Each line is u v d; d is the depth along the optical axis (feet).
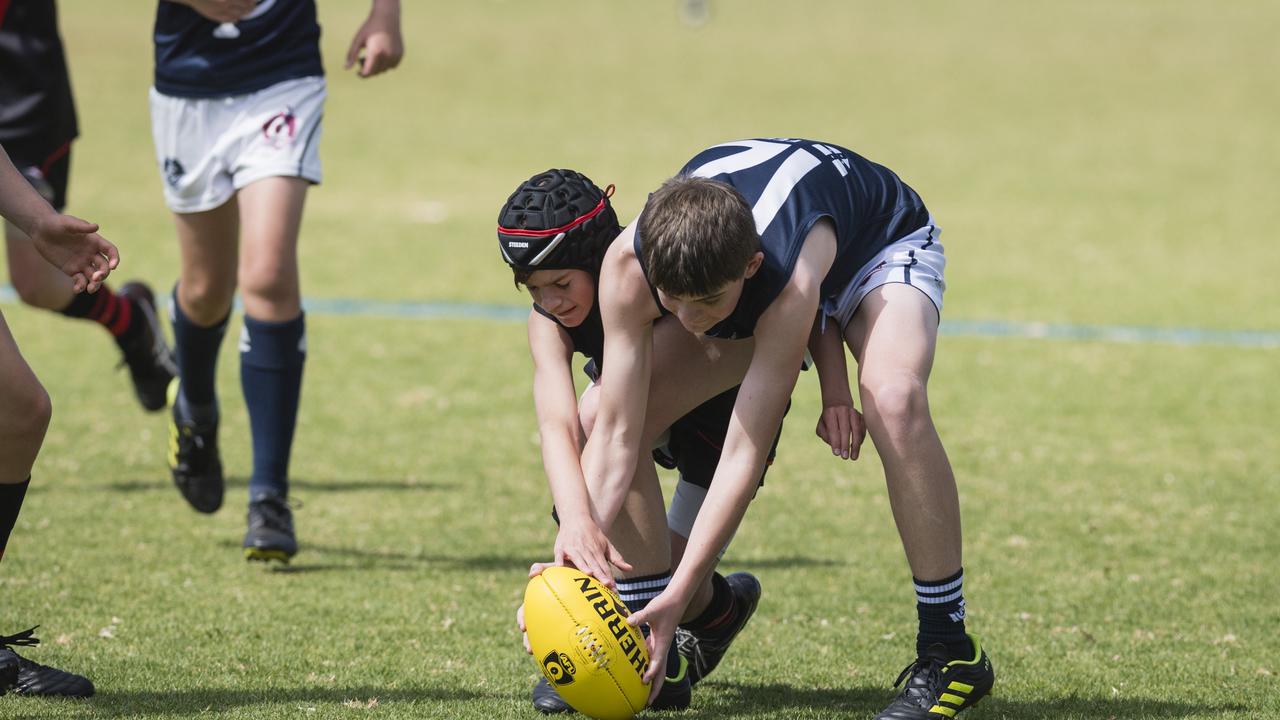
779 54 321.52
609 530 38.83
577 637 36.81
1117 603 51.62
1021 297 120.47
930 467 37.40
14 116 64.54
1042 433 79.97
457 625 48.32
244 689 40.93
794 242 36.63
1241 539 60.49
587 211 38.17
